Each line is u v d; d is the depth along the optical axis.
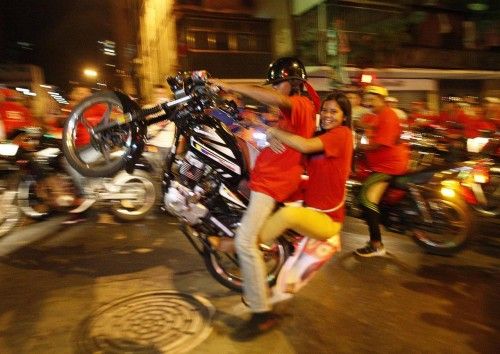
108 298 3.85
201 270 4.42
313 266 3.49
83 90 8.40
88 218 6.10
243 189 3.75
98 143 4.23
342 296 3.97
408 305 3.82
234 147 3.68
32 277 4.28
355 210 5.78
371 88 4.80
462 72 16.06
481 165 6.26
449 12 16.06
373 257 4.88
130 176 5.84
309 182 3.45
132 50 21.08
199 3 13.60
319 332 3.38
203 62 13.95
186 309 3.66
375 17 14.30
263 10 14.29
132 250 4.95
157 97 7.28
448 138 8.32
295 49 14.06
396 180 4.91
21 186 5.78
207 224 3.74
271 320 3.49
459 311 3.73
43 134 5.95
